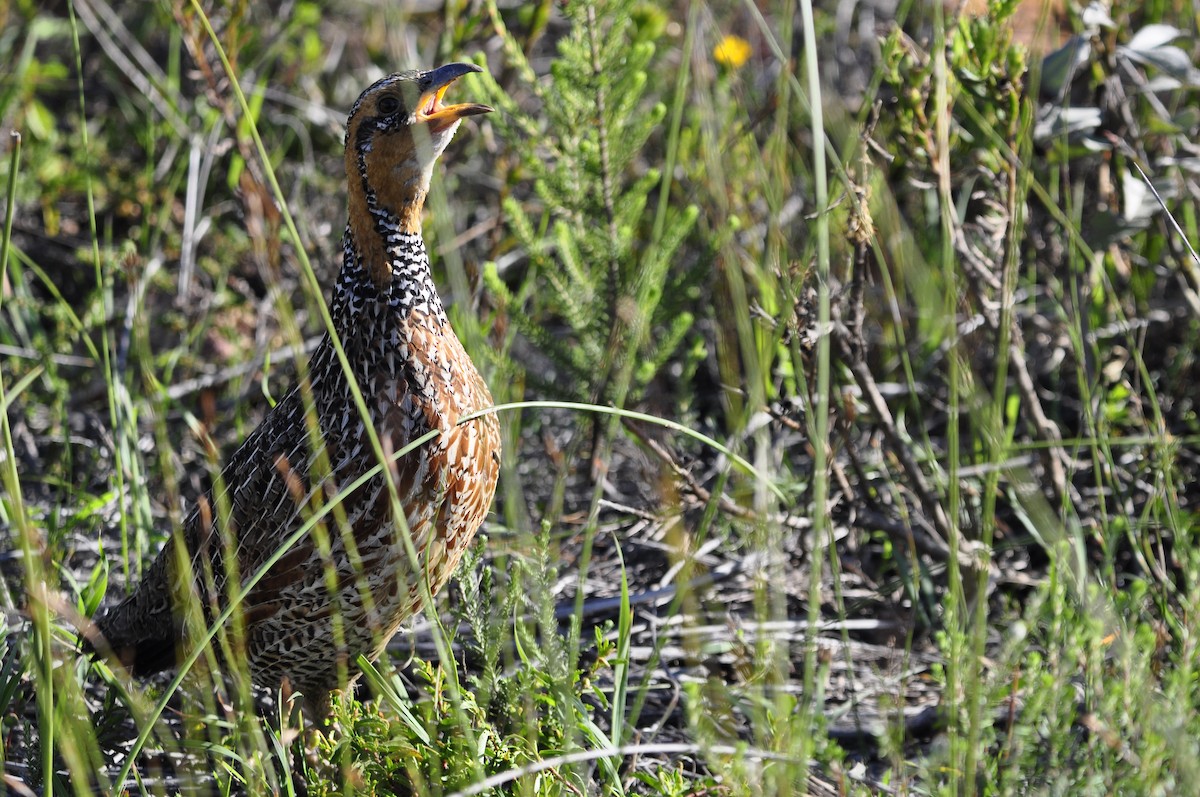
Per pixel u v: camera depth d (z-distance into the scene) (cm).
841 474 902
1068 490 859
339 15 1447
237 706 773
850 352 875
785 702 657
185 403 1095
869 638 907
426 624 884
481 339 909
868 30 1390
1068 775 634
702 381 1134
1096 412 951
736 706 766
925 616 872
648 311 901
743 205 1005
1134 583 732
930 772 647
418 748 675
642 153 1284
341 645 723
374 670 721
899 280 1058
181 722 814
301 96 1333
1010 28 867
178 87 1311
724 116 1039
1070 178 1080
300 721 773
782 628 775
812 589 611
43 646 587
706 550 938
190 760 732
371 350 720
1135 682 625
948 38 869
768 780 636
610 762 676
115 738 783
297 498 709
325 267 1105
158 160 1293
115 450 852
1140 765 605
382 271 724
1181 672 639
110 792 615
